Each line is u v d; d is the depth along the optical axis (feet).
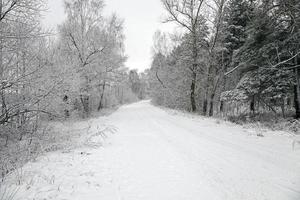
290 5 38.29
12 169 20.03
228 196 13.73
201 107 100.17
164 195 14.16
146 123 51.39
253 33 52.34
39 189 15.30
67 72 38.06
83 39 71.10
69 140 32.48
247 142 28.12
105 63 81.97
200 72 82.38
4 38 27.43
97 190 15.14
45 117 39.37
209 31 71.41
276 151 23.52
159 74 146.72
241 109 88.79
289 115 56.08
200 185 15.46
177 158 21.88
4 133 31.14
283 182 15.52
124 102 215.92
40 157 23.72
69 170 19.12
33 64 32.01
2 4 27.07
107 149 26.68
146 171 18.60
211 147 25.72
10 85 26.71
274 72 50.93
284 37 48.39
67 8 70.49
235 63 72.79
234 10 71.97
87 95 70.08
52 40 42.01
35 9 28.35
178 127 42.39
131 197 14.01
